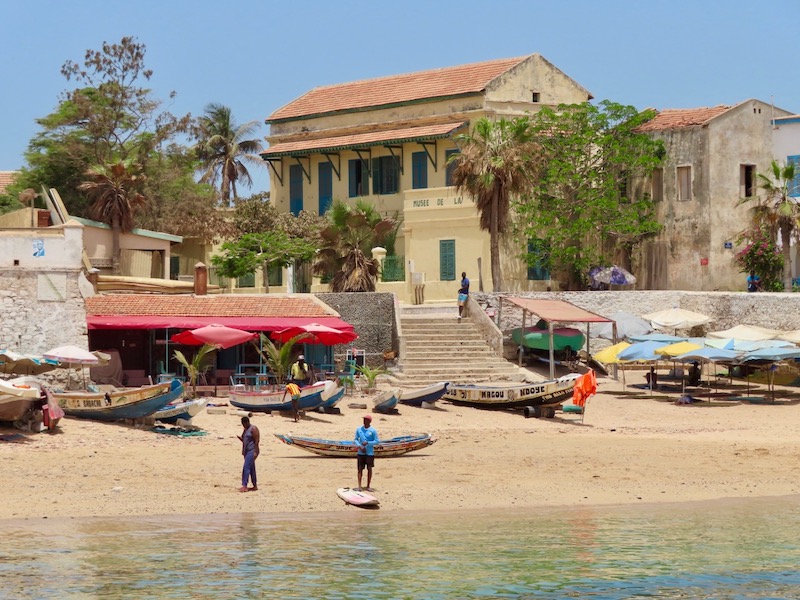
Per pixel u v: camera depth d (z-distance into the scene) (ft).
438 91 211.41
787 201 187.01
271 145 233.35
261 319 156.76
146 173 242.58
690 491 96.68
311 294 172.14
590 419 142.92
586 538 77.61
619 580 67.05
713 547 75.20
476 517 84.84
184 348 159.12
